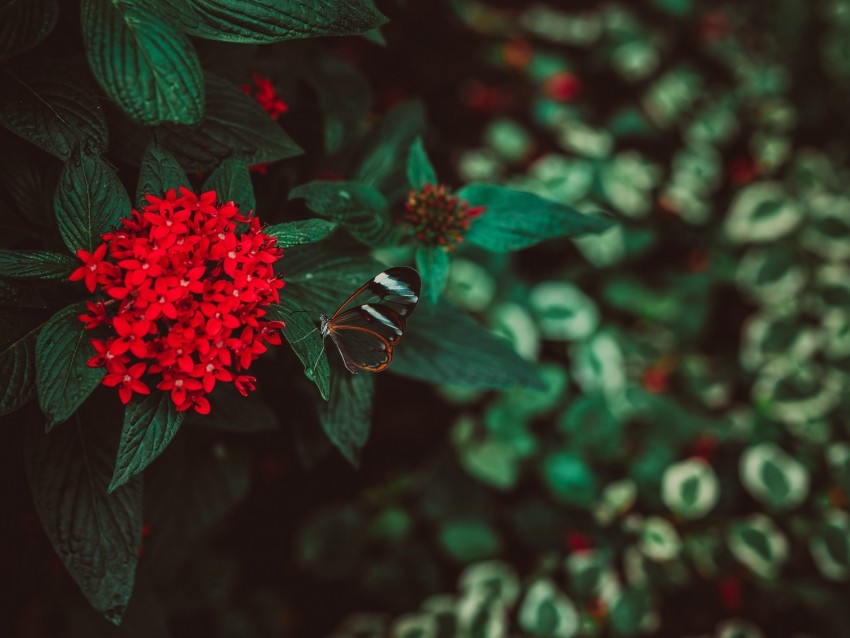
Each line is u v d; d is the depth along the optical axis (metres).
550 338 0.85
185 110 0.36
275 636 0.73
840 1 1.04
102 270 0.34
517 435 0.78
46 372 0.35
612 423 0.80
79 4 0.39
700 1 1.07
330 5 0.37
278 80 0.50
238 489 0.57
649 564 0.77
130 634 0.52
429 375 0.49
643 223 0.90
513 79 1.01
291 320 0.36
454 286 0.80
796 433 0.83
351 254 0.43
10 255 0.35
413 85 0.94
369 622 0.74
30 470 0.40
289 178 0.48
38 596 0.52
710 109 1.01
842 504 0.81
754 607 0.79
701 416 0.83
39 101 0.37
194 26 0.36
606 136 0.95
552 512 0.80
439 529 0.77
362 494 0.79
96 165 0.36
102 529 0.41
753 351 0.87
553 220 0.44
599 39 1.05
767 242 0.92
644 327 0.87
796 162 0.97
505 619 0.77
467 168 0.90
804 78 1.06
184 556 0.64
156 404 0.35
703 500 0.78
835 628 0.77
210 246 0.35
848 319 0.88
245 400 0.45
